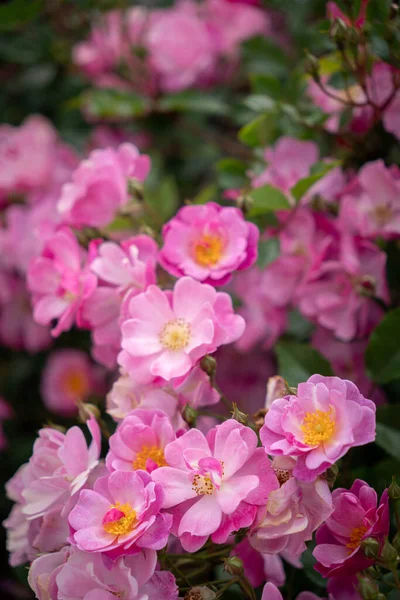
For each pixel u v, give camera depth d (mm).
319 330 869
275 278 878
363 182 840
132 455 689
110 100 1049
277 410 657
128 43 1152
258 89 939
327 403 653
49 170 1122
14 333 1167
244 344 905
